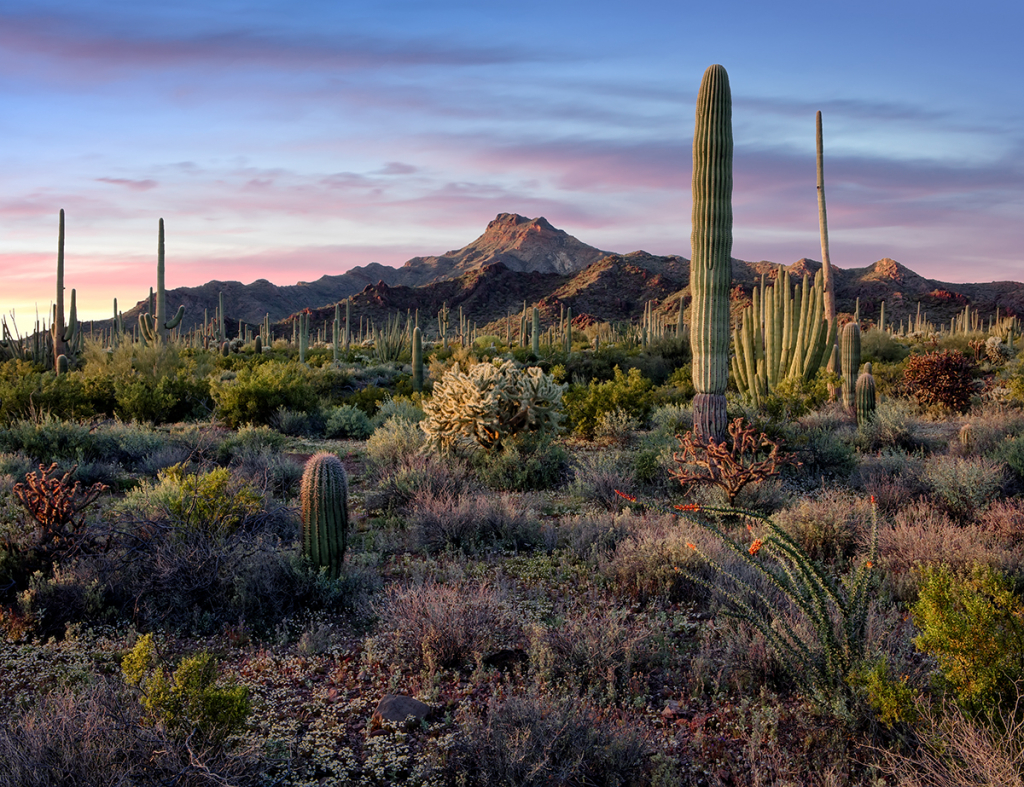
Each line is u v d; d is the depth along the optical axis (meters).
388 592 6.06
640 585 5.89
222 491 6.63
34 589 5.56
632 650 4.53
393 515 8.83
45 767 3.01
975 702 3.33
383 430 13.17
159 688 3.31
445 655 4.71
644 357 32.50
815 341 18.27
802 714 3.90
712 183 10.34
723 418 10.78
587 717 3.67
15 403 16.23
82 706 3.60
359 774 3.51
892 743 3.46
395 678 4.47
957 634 3.44
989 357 28.84
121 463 11.91
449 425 11.23
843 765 3.40
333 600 5.78
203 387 19.52
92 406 17.97
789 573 4.18
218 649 5.06
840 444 10.95
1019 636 3.39
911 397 18.25
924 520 7.48
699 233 10.52
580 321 183.62
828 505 7.63
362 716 4.09
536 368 11.38
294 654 4.97
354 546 7.54
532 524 7.77
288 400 17.62
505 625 5.29
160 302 31.41
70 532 6.31
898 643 4.39
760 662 4.31
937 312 146.88
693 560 5.94
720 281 10.52
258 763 3.46
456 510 7.86
